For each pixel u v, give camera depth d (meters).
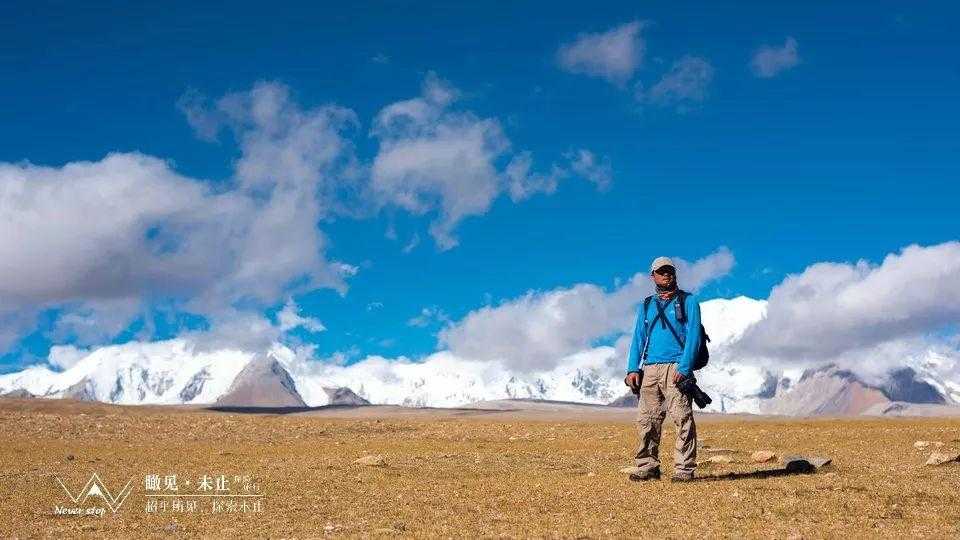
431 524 10.17
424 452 21.34
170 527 10.40
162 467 17.39
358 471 15.99
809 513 10.30
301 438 30.38
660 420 13.62
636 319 13.98
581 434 30.56
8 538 9.82
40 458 20.14
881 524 9.62
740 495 11.56
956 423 36.00
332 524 10.24
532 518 10.41
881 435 25.56
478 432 32.66
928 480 12.95
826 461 15.00
